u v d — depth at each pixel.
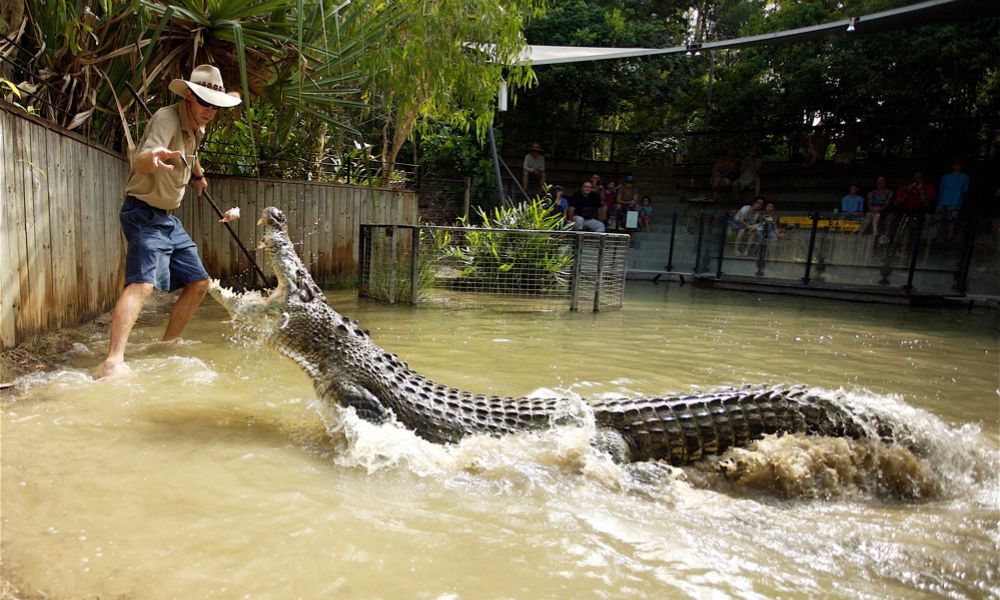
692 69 23.30
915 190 14.13
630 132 22.17
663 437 3.35
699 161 21.66
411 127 11.52
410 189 12.28
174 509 2.36
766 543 2.47
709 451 3.41
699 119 22.70
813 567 2.29
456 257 8.95
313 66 6.95
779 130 19.95
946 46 16.48
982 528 2.74
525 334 6.80
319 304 3.55
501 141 18.00
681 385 4.93
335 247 10.47
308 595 1.87
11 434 2.92
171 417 3.39
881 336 7.99
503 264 8.95
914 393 5.06
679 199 20.52
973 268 12.39
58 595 1.78
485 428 3.34
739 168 19.70
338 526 2.32
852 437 3.50
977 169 16.20
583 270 9.11
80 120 5.27
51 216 4.57
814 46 19.05
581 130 21.31
